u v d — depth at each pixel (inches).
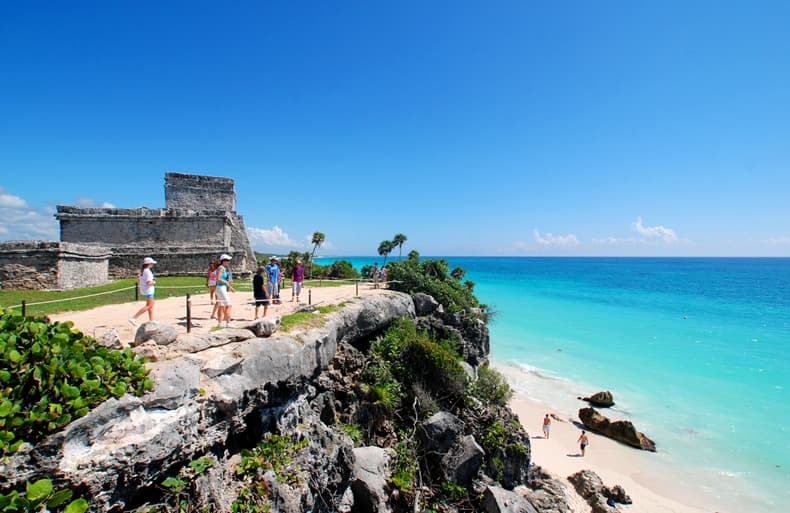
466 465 589.0
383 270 1402.6
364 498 491.5
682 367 1424.7
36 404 233.1
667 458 854.5
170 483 309.6
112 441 265.1
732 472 797.9
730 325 2091.5
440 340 1053.8
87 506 232.5
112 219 1218.6
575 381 1315.2
